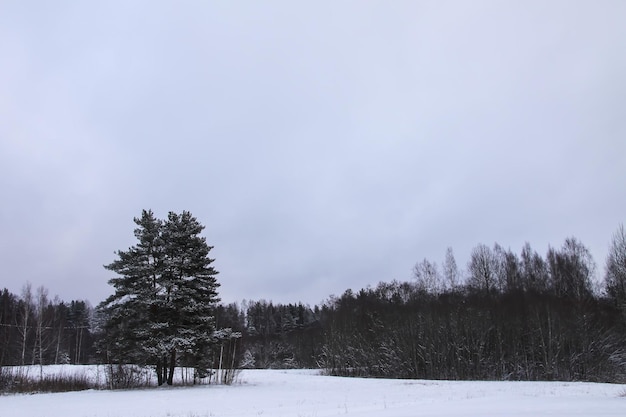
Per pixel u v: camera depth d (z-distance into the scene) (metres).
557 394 26.00
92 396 28.62
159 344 34.75
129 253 37.47
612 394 25.00
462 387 34.59
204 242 40.16
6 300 78.12
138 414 19.61
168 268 38.03
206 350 38.78
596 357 55.56
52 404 24.11
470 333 61.66
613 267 66.00
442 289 82.69
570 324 57.78
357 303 89.62
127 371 36.41
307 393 30.16
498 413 14.20
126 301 36.34
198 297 38.84
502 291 75.75
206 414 18.72
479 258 83.50
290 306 144.00
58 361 79.62
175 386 36.56
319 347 95.81
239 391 32.00
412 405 19.66
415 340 65.19
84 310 107.38
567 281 74.00
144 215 38.53
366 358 70.94
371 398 26.11
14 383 34.88
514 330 59.75
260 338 114.75
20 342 63.41
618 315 61.44
